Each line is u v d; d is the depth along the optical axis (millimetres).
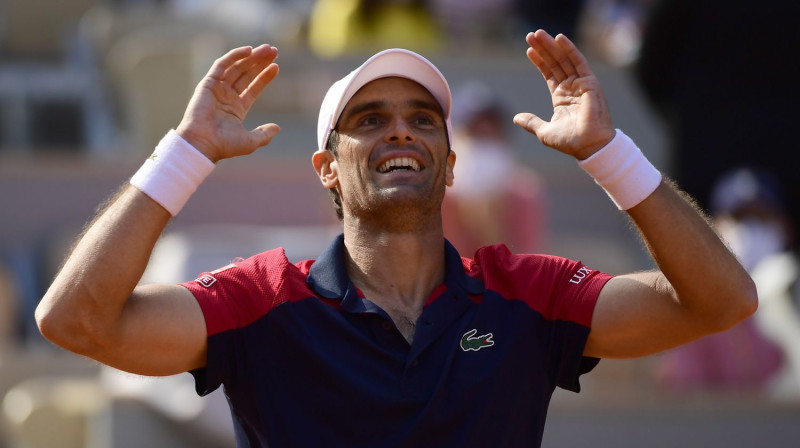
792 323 23656
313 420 11008
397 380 11039
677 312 11516
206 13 41125
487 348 11297
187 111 11367
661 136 33656
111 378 22344
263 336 11227
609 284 11758
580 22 38844
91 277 10609
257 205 31750
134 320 10898
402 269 11719
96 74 39312
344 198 11875
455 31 36188
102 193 31344
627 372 23859
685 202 11438
